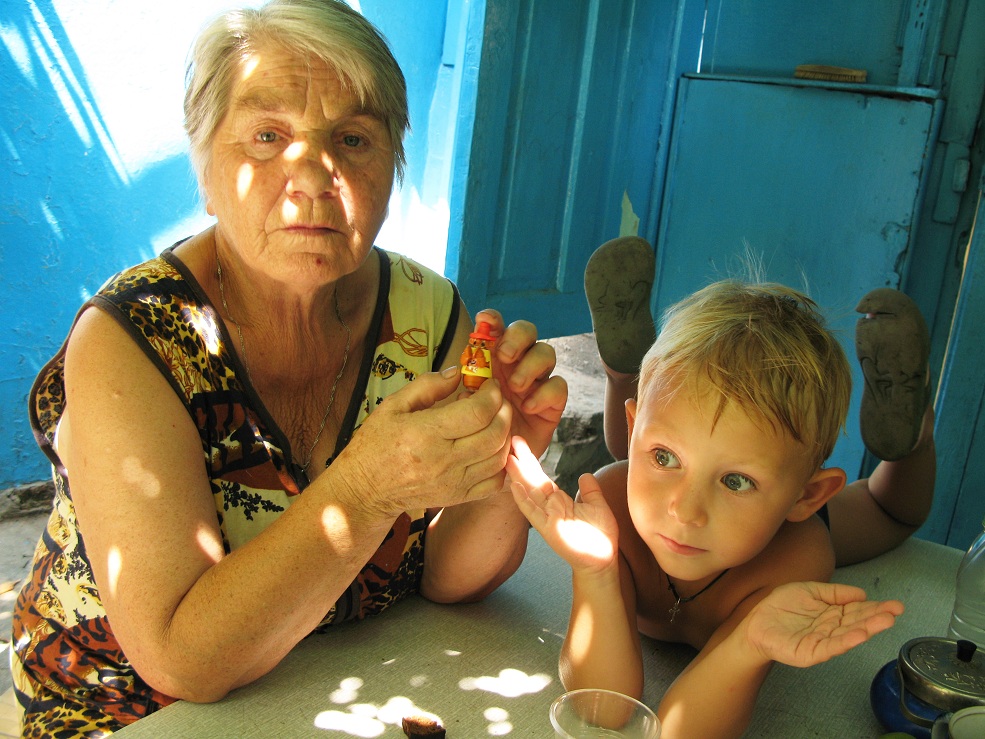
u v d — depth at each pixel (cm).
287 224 112
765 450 111
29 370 307
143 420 109
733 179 366
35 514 318
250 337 126
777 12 356
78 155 297
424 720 108
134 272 121
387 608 139
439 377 108
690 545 115
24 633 129
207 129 116
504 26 300
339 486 105
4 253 291
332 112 114
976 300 300
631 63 354
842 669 134
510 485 120
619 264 191
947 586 167
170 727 105
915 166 320
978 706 99
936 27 317
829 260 346
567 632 127
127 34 296
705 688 109
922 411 171
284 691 115
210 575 105
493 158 314
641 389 126
